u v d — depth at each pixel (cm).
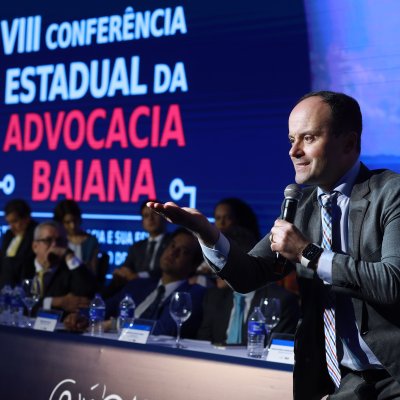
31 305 806
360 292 361
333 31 1216
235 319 713
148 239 1223
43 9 1564
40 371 641
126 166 1438
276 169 1272
